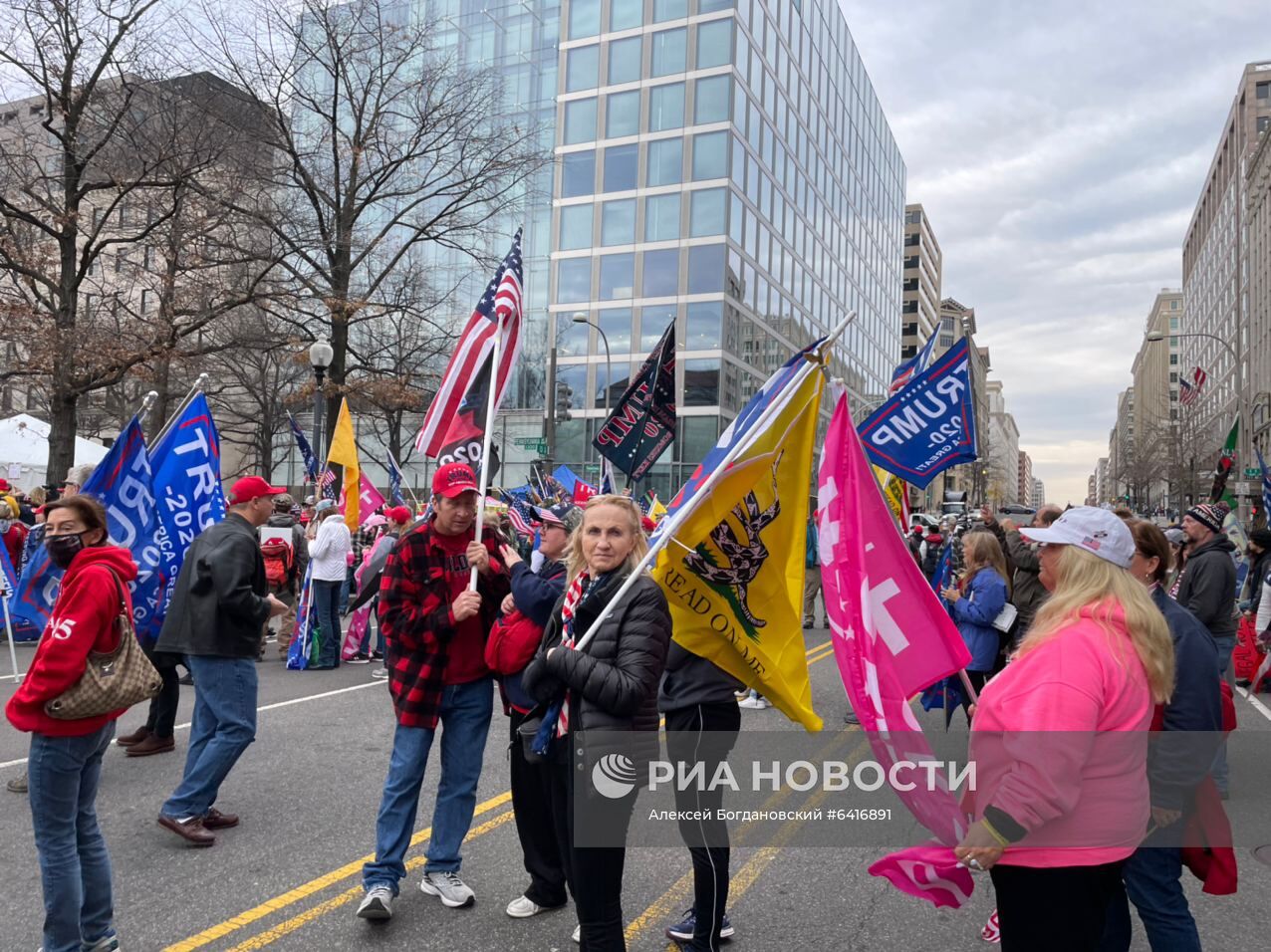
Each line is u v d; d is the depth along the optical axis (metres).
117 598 3.38
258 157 20.06
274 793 5.60
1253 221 70.12
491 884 4.29
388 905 3.77
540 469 17.08
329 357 16.06
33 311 17.56
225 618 4.77
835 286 55.94
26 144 18.72
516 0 42.66
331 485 16.06
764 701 8.56
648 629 3.09
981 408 115.50
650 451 8.30
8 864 4.39
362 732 7.20
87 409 36.31
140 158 18.09
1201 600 6.49
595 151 40.44
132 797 5.45
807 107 49.50
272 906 3.98
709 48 38.66
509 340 4.80
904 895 4.23
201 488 7.09
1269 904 4.30
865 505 3.33
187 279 19.48
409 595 4.02
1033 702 2.25
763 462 3.87
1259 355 67.25
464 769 4.13
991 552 6.42
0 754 6.25
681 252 38.62
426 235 22.23
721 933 3.64
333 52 20.81
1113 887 2.46
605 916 3.01
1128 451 80.19
